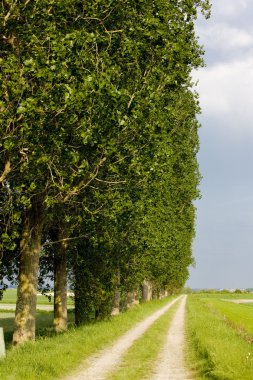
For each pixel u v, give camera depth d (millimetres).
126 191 20750
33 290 20906
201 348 18625
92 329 25094
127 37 17969
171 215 47312
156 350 20234
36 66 14586
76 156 16266
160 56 18844
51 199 17750
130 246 31641
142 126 18406
